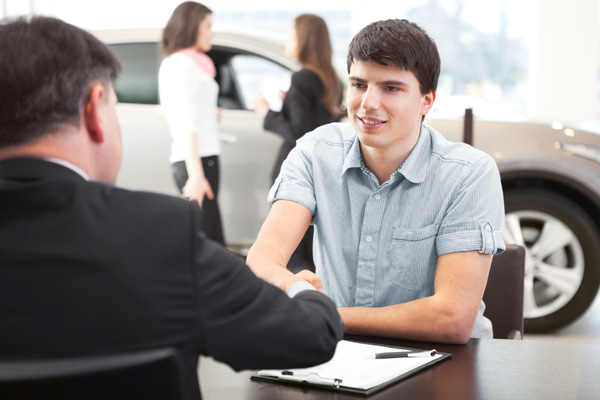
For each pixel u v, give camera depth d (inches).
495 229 67.6
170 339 35.9
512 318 77.3
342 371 52.2
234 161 175.3
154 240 36.4
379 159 69.4
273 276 62.6
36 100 36.4
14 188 36.0
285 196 73.5
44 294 34.6
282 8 282.7
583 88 269.4
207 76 156.9
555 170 155.2
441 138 72.4
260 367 39.1
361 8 280.7
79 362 31.3
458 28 282.5
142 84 179.0
